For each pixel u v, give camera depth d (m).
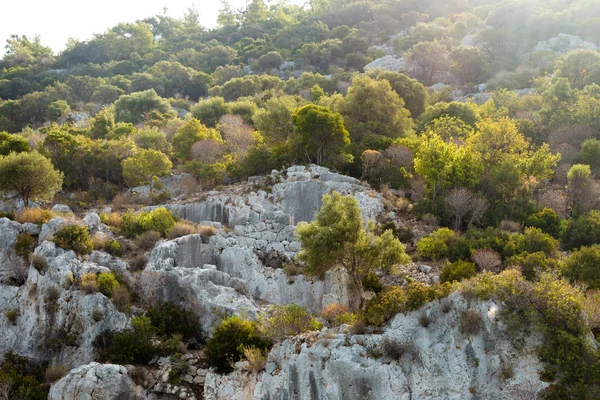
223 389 32.56
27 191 48.91
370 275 37.34
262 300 40.88
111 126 80.94
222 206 50.44
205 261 43.38
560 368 26.64
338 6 184.88
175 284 39.41
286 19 185.50
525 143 53.62
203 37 183.12
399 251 36.44
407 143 57.38
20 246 41.59
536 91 87.19
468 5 165.12
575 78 85.38
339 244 36.47
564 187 53.03
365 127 63.12
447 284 30.58
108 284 38.59
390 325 30.48
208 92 128.25
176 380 34.06
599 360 26.19
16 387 34.25
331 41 147.88
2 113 110.19
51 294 38.44
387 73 84.00
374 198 48.56
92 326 36.88
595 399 25.44
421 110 81.00
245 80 112.25
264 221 45.84
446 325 29.06
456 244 41.34
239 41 172.12
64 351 37.06
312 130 55.09
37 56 181.00
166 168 58.28
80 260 40.62
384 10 170.00
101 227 45.84
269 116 64.75
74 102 124.00
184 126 67.69
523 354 27.48
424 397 27.97
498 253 40.12
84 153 62.16
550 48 113.75
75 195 58.62
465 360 28.02
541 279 29.95
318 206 48.66
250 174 56.62
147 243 44.34
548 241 41.16
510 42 120.12
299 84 107.31
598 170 56.38
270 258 43.56
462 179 48.16
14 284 40.97
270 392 30.92
